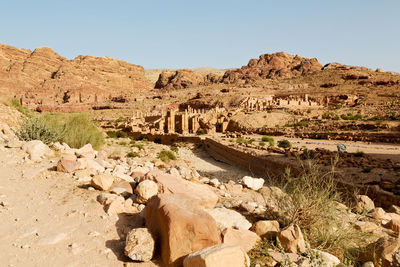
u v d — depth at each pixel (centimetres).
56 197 509
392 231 535
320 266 312
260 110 7712
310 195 459
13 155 800
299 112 6812
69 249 338
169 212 338
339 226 443
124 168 781
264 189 794
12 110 1733
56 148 1020
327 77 13825
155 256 339
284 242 374
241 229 389
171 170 830
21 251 326
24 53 19812
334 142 3781
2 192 514
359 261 393
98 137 1638
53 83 17700
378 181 1250
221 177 1967
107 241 364
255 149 2933
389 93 9094
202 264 274
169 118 6594
